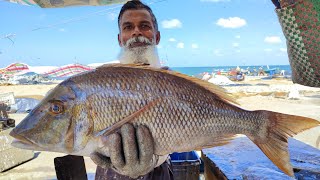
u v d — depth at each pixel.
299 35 0.43
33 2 1.20
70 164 0.64
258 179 0.58
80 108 0.45
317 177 0.58
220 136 0.49
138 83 0.46
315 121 0.46
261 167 0.66
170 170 0.64
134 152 0.43
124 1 1.24
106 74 0.46
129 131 0.43
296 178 0.58
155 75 0.47
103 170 0.60
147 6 0.73
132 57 0.69
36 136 0.45
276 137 0.47
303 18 0.42
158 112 0.46
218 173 0.68
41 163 1.44
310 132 1.77
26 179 1.23
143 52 0.69
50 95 0.46
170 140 0.46
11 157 1.37
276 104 3.16
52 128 0.45
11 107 2.82
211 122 0.48
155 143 0.46
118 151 0.43
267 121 0.48
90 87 0.46
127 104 0.45
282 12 0.44
